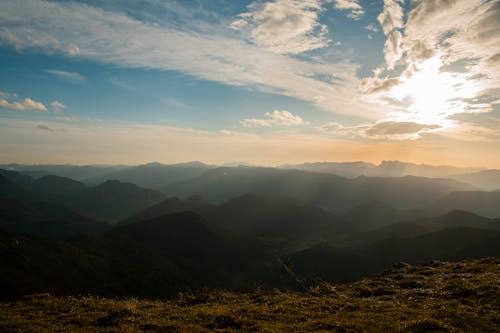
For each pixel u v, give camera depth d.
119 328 14.75
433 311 18.38
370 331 14.93
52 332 14.04
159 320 16.20
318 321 16.53
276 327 15.46
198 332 14.23
